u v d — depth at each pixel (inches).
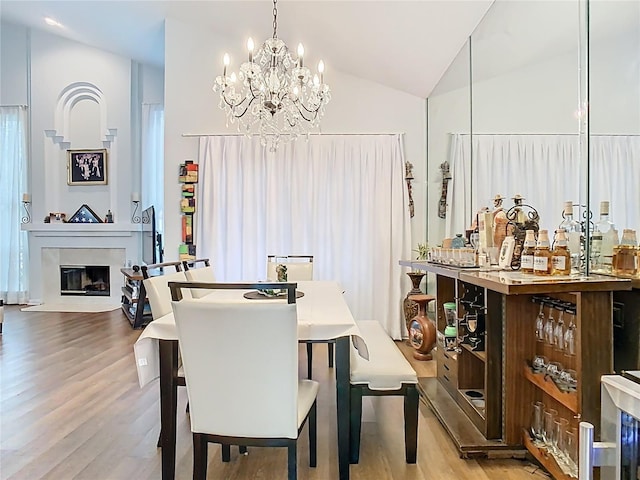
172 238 193.9
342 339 77.4
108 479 77.2
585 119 82.0
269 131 186.1
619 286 66.3
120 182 259.3
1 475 78.3
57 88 259.8
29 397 115.3
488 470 80.7
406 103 189.5
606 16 75.9
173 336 76.6
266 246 188.2
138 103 260.5
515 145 109.6
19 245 263.4
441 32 136.3
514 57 109.1
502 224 99.4
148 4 183.3
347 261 187.5
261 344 62.9
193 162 193.3
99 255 264.5
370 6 133.7
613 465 44.6
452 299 124.3
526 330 84.7
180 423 100.9
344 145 187.8
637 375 47.2
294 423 65.2
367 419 106.4
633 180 69.9
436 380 125.6
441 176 169.5
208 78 193.6
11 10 230.8
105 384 125.1
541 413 82.9
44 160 261.3
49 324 205.9
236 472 80.7
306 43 175.8
